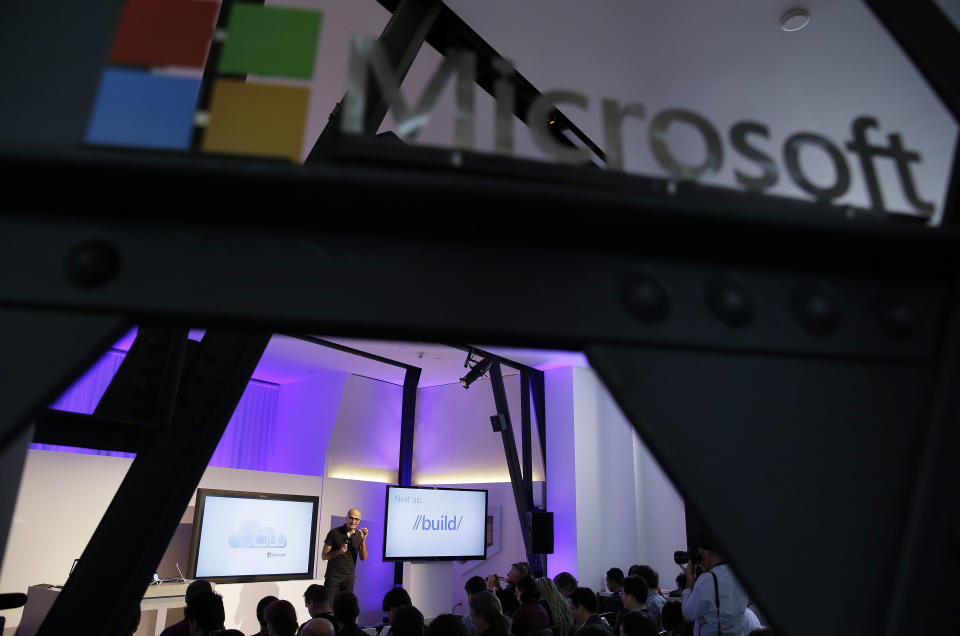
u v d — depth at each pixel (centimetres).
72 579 120
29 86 46
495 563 880
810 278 50
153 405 129
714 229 45
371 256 44
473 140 49
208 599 323
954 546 43
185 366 135
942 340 50
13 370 39
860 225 46
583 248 47
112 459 610
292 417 952
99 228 42
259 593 671
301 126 48
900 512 45
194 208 42
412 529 816
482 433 966
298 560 723
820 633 41
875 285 51
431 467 1003
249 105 49
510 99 52
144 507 126
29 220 42
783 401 46
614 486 925
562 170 48
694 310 47
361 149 45
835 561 43
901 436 47
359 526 857
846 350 48
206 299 41
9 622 512
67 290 40
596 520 888
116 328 40
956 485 45
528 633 299
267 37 51
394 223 44
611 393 44
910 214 54
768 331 48
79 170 39
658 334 46
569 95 53
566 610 417
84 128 47
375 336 44
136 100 48
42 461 562
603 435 946
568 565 849
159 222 43
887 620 41
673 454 43
